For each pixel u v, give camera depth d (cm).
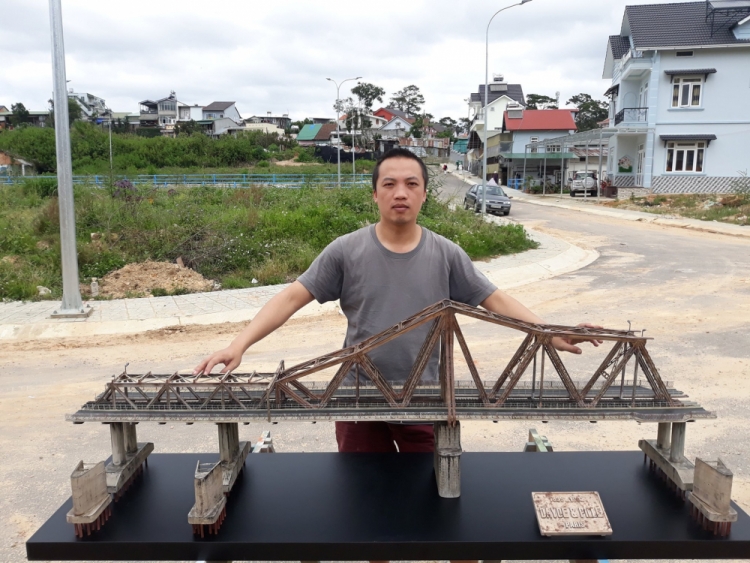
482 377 592
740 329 766
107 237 1334
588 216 2423
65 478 414
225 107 9331
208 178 3634
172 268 1161
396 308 232
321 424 504
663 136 2911
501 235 1502
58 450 459
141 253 1277
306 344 748
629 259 1371
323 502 195
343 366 191
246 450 219
